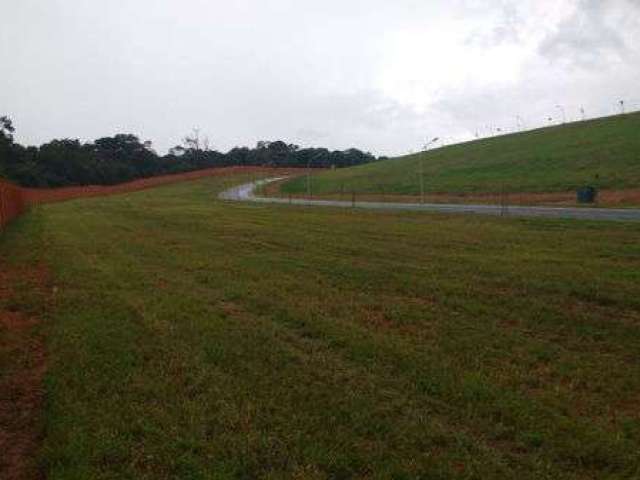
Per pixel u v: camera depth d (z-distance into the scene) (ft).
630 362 27.20
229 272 52.47
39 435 20.81
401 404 22.53
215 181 410.72
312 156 584.40
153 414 21.79
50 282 49.29
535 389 24.18
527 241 70.49
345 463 18.24
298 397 23.29
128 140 486.79
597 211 116.67
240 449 19.10
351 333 31.71
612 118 344.08
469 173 262.26
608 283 43.19
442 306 38.40
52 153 372.99
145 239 82.69
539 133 352.08
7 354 29.71
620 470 17.97
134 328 33.32
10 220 121.90
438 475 17.61
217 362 27.53
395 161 385.50
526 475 17.63
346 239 78.02
